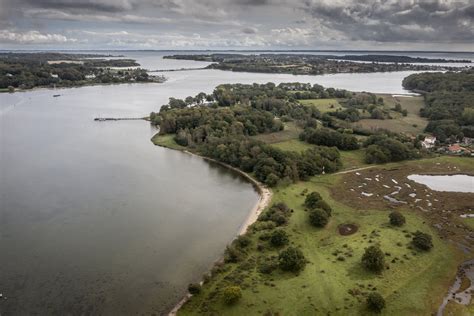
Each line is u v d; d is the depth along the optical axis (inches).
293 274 3666.3
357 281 3570.4
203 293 3447.3
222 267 3828.7
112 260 3996.1
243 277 3641.7
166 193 5821.9
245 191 6008.9
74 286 3577.8
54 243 4301.2
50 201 5369.1
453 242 4365.2
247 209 5315.0
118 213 5078.7
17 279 3666.3
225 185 6259.8
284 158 6565.0
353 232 4527.6
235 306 3240.7
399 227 4633.4
